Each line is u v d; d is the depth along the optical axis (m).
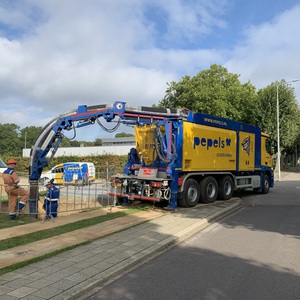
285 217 10.29
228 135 13.91
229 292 4.53
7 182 9.65
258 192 17.61
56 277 4.90
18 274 5.02
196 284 4.84
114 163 38.22
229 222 9.58
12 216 9.59
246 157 15.23
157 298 4.36
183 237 7.70
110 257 5.92
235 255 6.30
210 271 5.40
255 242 7.23
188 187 11.73
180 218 9.62
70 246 6.59
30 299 4.11
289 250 6.58
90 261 5.68
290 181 29.00
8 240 7.08
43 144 10.96
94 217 9.88
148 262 5.92
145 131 12.38
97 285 4.78
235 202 13.26
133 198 11.55
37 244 6.79
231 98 37.75
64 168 26.86
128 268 5.56
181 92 39.09
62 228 8.31
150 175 11.87
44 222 9.18
